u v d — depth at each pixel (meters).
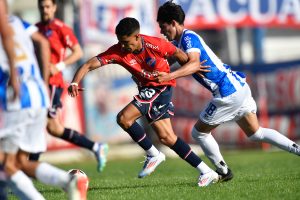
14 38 19.86
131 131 28.27
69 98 59.75
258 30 74.12
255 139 29.98
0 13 18.55
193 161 28.00
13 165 19.75
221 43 77.94
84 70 27.38
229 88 28.25
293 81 65.06
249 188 26.23
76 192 19.69
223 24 65.94
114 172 44.41
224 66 28.61
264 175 32.31
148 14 62.00
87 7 61.28
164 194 25.33
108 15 61.81
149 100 28.02
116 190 27.86
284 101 64.75
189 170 42.47
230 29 77.75
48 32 32.56
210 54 28.02
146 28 61.84
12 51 18.73
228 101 28.33
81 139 33.09
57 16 66.38
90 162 60.97
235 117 29.00
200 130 29.08
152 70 27.58
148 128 64.38
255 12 66.94
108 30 61.84
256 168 40.09
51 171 20.11
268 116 64.38
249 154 59.78
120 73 62.34
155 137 64.75
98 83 61.34
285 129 64.56
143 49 27.20
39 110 19.83
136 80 28.38
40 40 20.64
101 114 61.34
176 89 62.03
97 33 61.50
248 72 64.69
